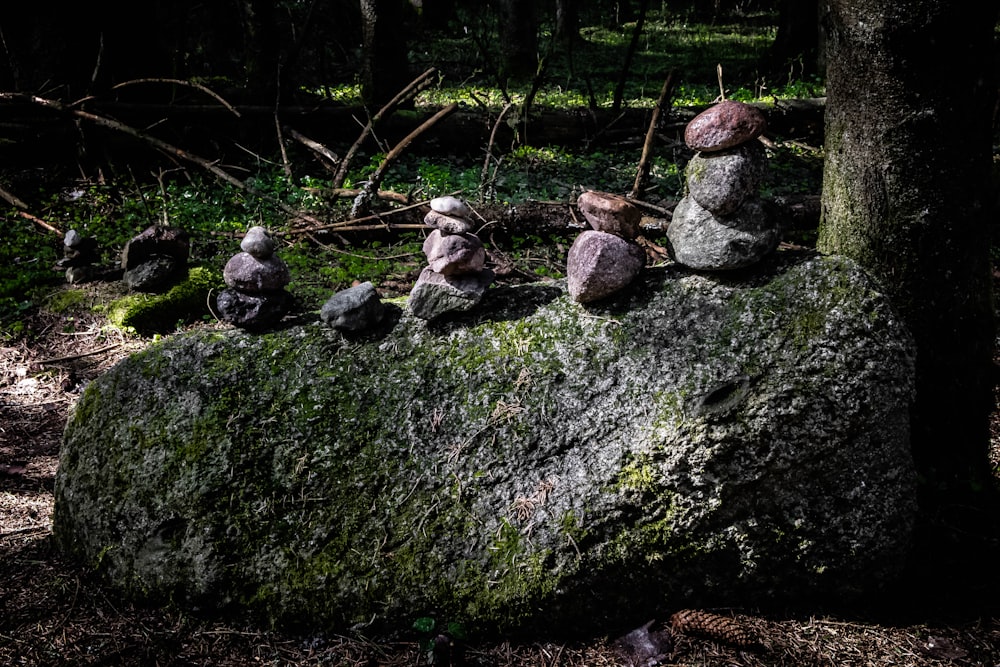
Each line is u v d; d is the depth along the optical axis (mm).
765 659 2506
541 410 2693
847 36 2957
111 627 2621
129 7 8664
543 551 2543
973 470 3240
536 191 7434
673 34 22406
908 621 2678
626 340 2736
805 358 2564
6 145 7746
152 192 7570
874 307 2619
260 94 8953
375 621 2566
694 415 2551
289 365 2846
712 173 2611
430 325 2898
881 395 2566
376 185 6660
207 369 2854
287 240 6445
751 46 19594
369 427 2734
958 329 3117
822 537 2592
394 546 2600
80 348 5121
